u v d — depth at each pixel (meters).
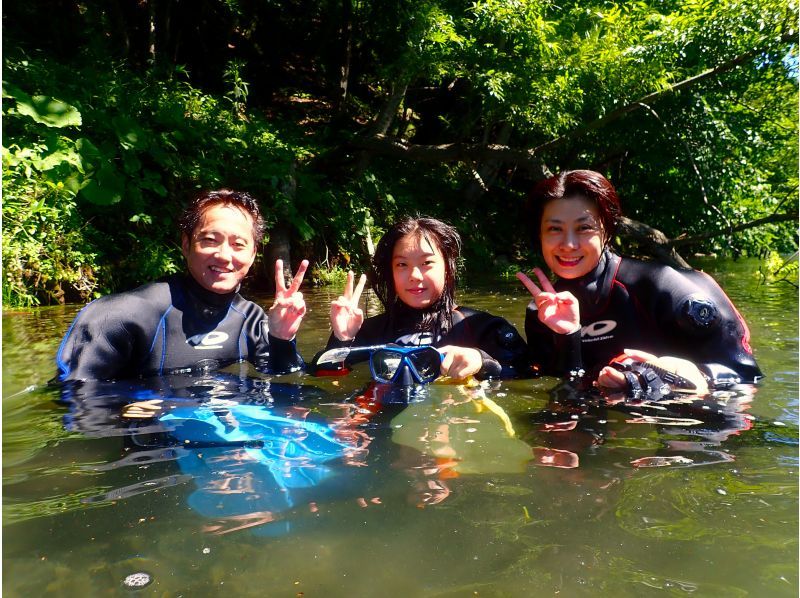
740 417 1.71
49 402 1.83
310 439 1.51
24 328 3.46
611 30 6.89
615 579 0.87
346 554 0.94
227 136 7.14
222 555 0.94
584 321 2.43
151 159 5.84
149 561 0.92
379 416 1.72
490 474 1.28
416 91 10.84
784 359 2.58
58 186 4.73
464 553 0.95
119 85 6.57
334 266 6.84
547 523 1.05
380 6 8.24
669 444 1.48
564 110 7.14
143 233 5.39
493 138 10.20
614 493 1.17
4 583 0.87
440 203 9.28
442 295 2.48
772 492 1.17
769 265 6.84
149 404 1.81
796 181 7.92
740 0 6.34
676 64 7.38
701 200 8.12
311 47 11.75
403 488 1.20
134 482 1.23
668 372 2.03
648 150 8.45
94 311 2.18
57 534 1.01
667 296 2.24
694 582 0.86
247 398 1.91
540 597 0.83
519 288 5.71
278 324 2.27
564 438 1.52
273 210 6.25
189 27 10.39
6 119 4.98
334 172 8.09
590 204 2.31
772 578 0.87
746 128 8.22
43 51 7.27
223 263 2.31
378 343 2.47
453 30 6.82
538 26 6.38
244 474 1.28
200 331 2.36
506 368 2.30
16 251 4.29
